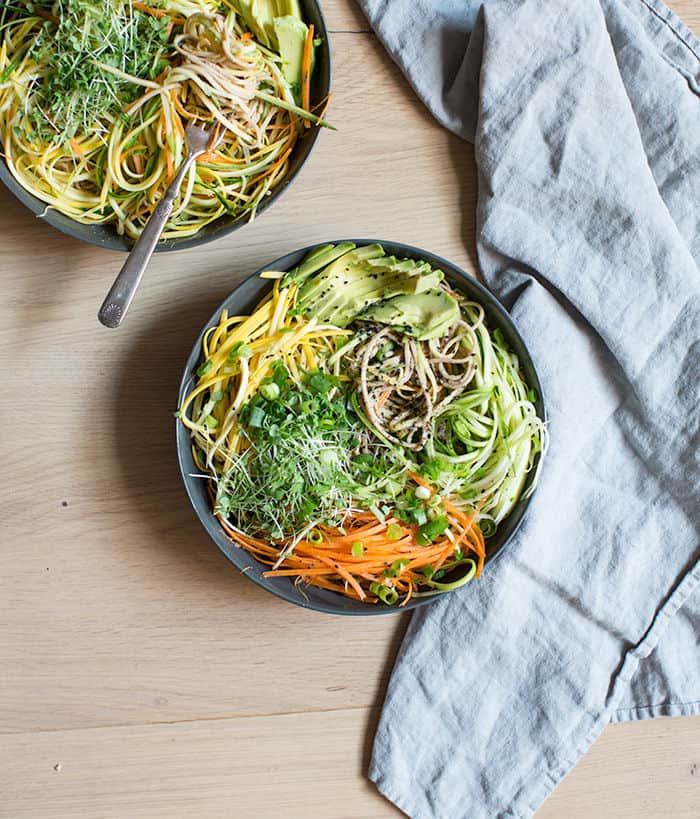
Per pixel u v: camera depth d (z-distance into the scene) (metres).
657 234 1.01
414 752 1.03
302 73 0.97
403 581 0.98
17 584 1.01
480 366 0.98
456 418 0.97
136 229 0.97
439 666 1.03
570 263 1.02
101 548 1.01
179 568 1.02
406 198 1.02
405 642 1.03
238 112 0.96
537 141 1.01
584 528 1.04
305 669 1.03
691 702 1.04
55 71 0.94
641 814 1.04
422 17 1.01
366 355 0.96
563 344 1.02
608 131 1.01
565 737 1.03
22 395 1.01
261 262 1.01
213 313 0.97
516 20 0.99
